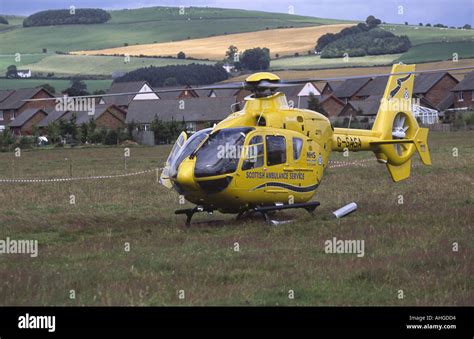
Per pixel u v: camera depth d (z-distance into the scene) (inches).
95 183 4261.8
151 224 2571.4
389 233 2169.0
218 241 2130.9
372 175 4264.3
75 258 1927.9
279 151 2527.1
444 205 2800.2
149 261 1849.2
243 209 2539.4
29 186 4148.6
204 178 2401.6
